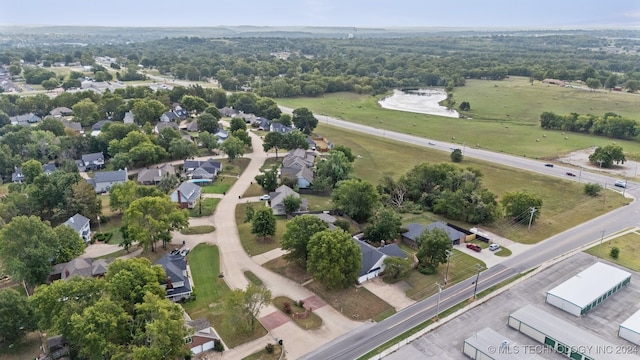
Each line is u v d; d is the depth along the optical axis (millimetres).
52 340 62750
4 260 76500
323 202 116000
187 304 72312
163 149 144750
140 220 86938
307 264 76812
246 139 163250
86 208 100875
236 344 63125
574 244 92875
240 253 89312
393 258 79812
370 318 69062
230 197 118812
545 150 163125
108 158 152375
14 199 101062
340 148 142875
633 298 73062
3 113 180125
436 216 107875
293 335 65188
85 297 60375
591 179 132500
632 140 176000
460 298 74000
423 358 60094
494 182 130000
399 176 134125
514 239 95688
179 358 57844
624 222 103625
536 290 75562
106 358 54531
